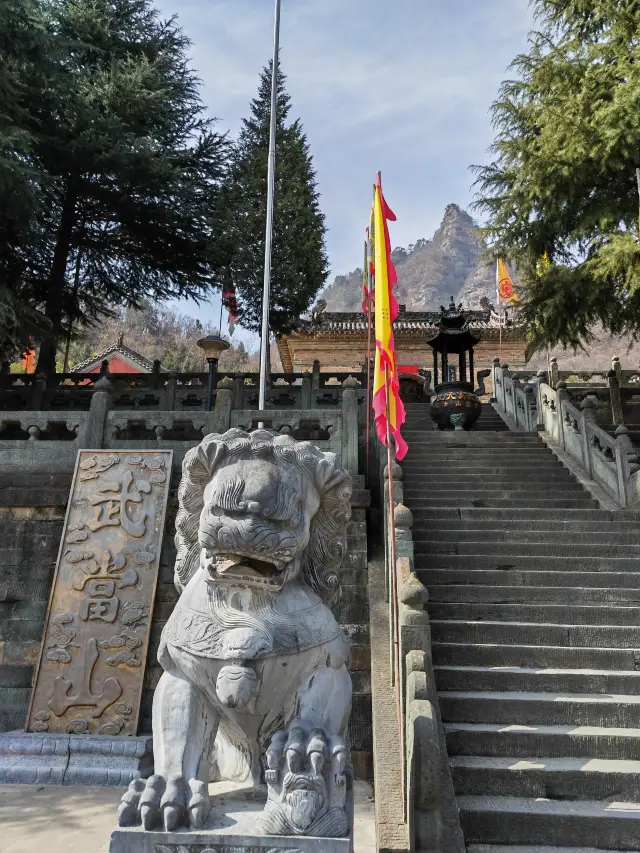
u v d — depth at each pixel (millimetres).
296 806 2564
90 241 20969
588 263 13703
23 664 7793
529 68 15023
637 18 13273
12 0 14016
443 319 16484
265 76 20859
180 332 63062
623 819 4285
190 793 2670
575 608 6684
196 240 20812
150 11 21250
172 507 8320
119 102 18953
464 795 4676
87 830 5059
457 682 5734
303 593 3256
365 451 9516
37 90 16531
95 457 8484
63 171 18703
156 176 18812
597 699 5391
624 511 9086
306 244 18656
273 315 19812
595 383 18359
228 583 3070
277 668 2963
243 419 9023
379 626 6547
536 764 4824
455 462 11773
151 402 16984
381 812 4160
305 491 3213
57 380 18625
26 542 8375
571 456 11852
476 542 8242
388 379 5852
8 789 6133
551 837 4305
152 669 7434
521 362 29844
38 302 20594
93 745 6660
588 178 14148
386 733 4969
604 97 13562
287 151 19797
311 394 16781
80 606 7645
